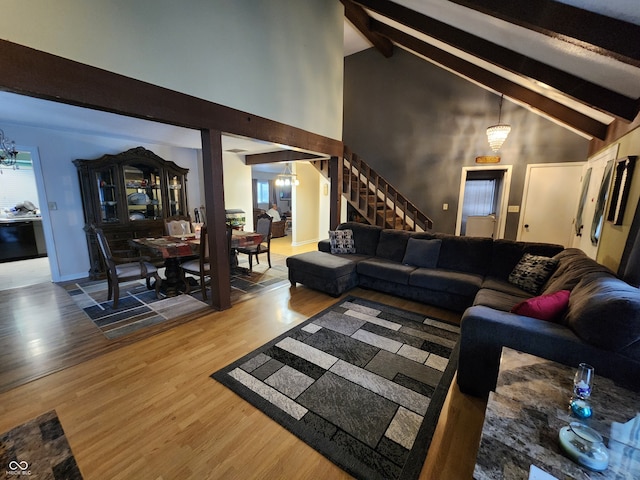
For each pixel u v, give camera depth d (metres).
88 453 1.47
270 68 3.49
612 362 1.48
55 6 1.89
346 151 5.95
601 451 0.98
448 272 3.44
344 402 1.84
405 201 5.73
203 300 3.55
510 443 1.05
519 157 5.16
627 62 1.71
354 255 4.36
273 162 6.06
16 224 5.42
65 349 2.43
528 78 2.84
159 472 1.38
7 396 1.87
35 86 1.84
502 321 1.79
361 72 6.57
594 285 1.81
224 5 2.91
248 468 1.41
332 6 4.35
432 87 5.82
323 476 1.37
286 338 2.63
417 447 1.52
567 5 1.76
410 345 2.54
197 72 2.74
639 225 2.13
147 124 3.65
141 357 2.32
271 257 5.97
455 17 2.85
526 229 5.23
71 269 4.43
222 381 2.03
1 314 3.11
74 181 4.36
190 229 4.99
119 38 2.21
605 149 3.42
